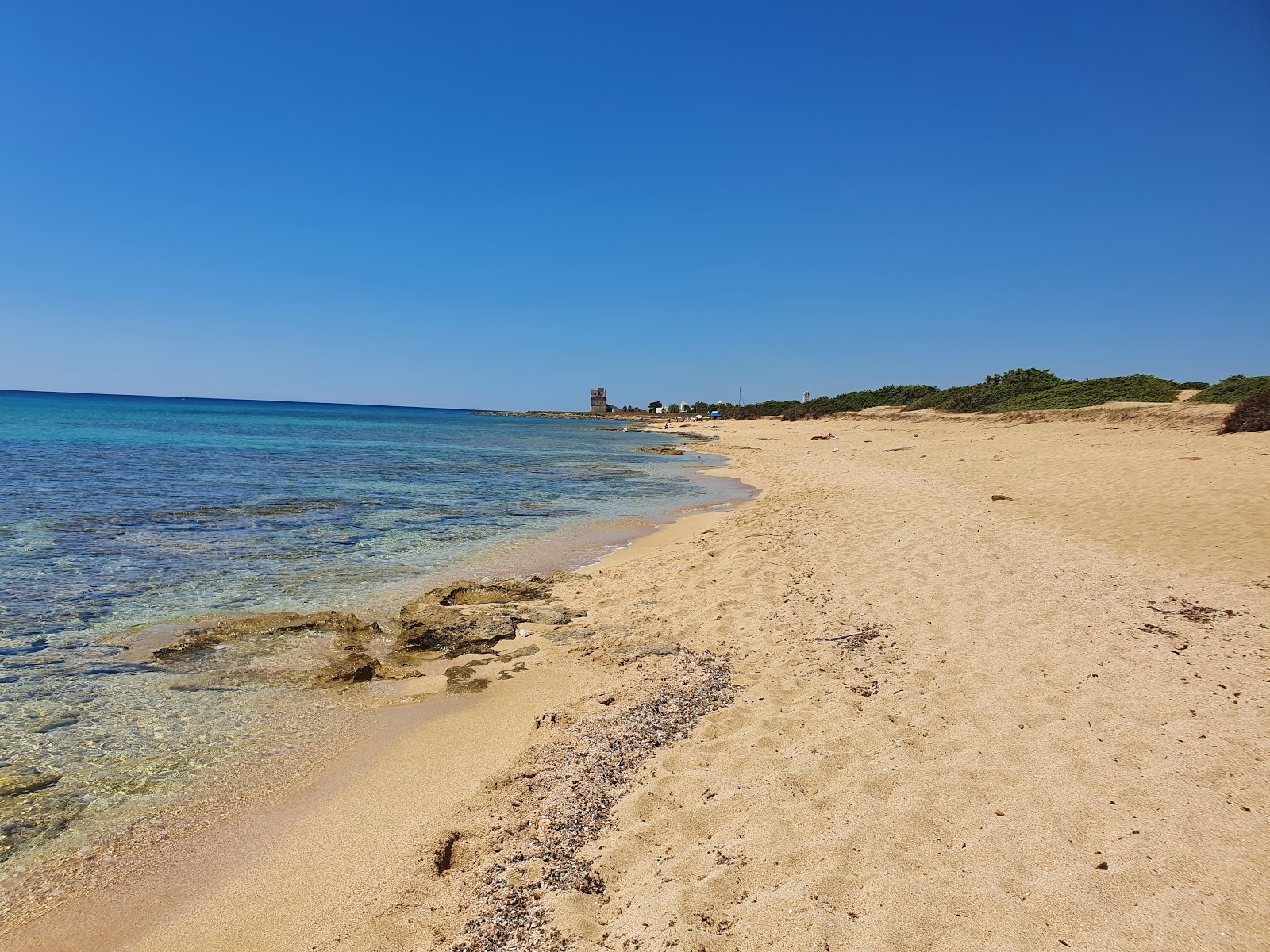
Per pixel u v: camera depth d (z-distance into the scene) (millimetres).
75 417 65062
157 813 4430
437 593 9273
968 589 8055
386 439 52500
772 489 20688
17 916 3514
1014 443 27734
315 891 3662
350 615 8336
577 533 14414
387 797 4598
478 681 6559
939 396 55188
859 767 4266
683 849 3660
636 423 103250
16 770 4945
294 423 77250
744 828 3740
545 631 7883
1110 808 3570
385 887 3646
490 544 13203
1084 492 13930
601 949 2984
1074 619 6770
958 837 3465
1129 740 4277
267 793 4668
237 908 3549
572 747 5062
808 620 7531
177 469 24797
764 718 5191
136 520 14656
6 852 4023
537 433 70000
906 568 9219
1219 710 4602
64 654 7191
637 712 5582
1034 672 5555
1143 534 10016
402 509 17344
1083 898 2936
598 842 3840
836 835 3566
